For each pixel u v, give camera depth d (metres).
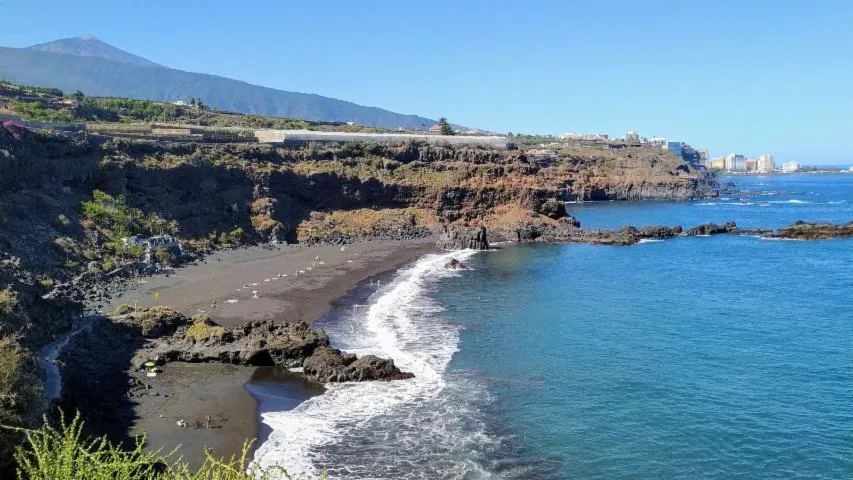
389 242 138.75
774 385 54.12
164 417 46.44
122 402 48.53
